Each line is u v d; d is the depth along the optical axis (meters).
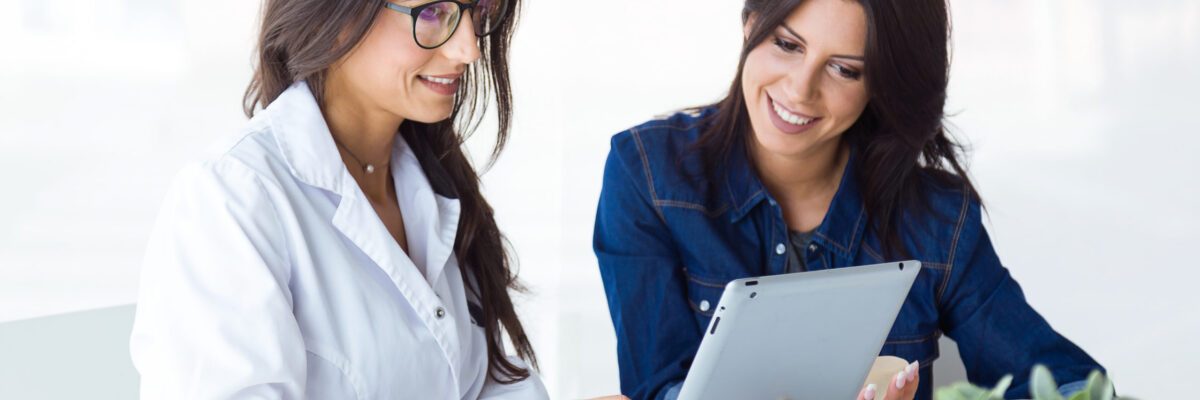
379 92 1.35
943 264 2.01
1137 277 4.00
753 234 2.02
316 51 1.30
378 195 1.49
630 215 2.03
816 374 1.49
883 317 1.49
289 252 1.30
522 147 4.75
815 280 1.39
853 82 1.79
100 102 4.04
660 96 4.71
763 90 1.82
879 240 2.02
